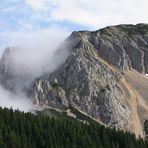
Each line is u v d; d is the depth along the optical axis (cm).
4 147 17050
